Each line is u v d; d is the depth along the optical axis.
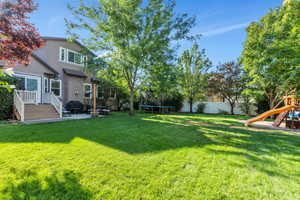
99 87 14.62
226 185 2.13
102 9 9.59
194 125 6.78
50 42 11.32
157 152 3.28
